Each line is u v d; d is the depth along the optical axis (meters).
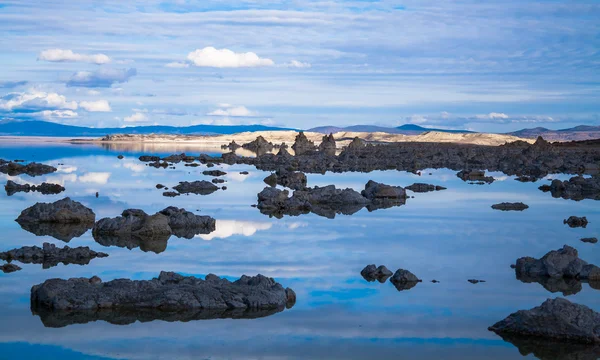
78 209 30.94
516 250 25.09
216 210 34.88
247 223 30.84
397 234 28.25
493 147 130.00
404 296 18.88
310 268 21.89
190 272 20.98
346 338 15.52
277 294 18.08
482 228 30.03
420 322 16.70
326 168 70.94
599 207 37.88
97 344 14.93
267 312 17.34
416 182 53.00
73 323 16.31
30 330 15.75
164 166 67.69
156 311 17.30
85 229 28.86
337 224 30.88
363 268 22.00
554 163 74.25
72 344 14.91
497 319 17.00
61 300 17.30
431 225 30.80
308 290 19.38
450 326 16.44
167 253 23.86
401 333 15.90
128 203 36.72
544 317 15.87
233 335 15.61
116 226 27.72
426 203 39.25
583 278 21.06
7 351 14.45
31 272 20.86
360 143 121.69
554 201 40.72
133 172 58.72
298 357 14.34
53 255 23.06
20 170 58.78
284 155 87.06
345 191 39.72
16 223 30.02
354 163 76.25
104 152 98.75
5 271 20.98
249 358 14.21
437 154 97.12
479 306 18.05
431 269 22.00
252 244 25.69
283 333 15.80
